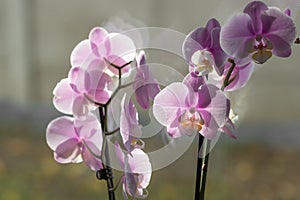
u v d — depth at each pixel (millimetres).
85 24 7297
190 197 4645
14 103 7273
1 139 6379
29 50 7438
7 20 7426
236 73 1425
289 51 1377
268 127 6477
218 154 5195
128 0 7062
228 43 1376
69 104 1445
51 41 7391
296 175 5477
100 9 7203
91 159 1461
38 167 5441
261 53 1375
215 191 4840
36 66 7438
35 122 7121
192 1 6848
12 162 5617
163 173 4867
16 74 7453
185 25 6887
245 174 5348
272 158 5922
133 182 1420
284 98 6727
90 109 1432
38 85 7430
